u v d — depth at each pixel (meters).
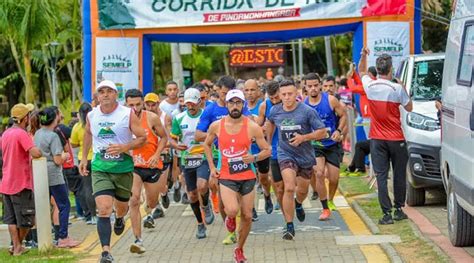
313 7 20.34
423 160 14.16
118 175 10.66
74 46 36.75
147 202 12.45
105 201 10.52
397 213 13.27
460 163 10.05
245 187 10.41
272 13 20.42
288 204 12.02
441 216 13.72
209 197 13.90
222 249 11.91
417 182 14.28
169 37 21.05
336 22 20.39
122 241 13.04
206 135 11.60
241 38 20.91
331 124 13.92
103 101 10.53
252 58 32.06
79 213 15.64
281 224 14.14
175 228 14.20
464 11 10.58
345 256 10.97
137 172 11.83
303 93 16.20
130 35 20.95
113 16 20.86
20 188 11.88
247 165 10.38
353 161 20.75
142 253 11.59
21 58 38.84
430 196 16.09
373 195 16.92
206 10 20.61
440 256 10.34
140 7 20.78
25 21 27.42
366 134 20.69
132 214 11.59
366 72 13.70
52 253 11.93
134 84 21.02
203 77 59.28
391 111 12.88
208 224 14.12
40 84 45.94
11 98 46.00
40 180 11.87
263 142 10.45
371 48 20.25
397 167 13.14
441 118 11.67
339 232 12.95
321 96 13.84
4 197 12.05
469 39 10.09
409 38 20.27
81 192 15.06
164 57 46.88
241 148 10.38
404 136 13.70
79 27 33.62
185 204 17.33
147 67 21.16
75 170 15.06
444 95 11.37
